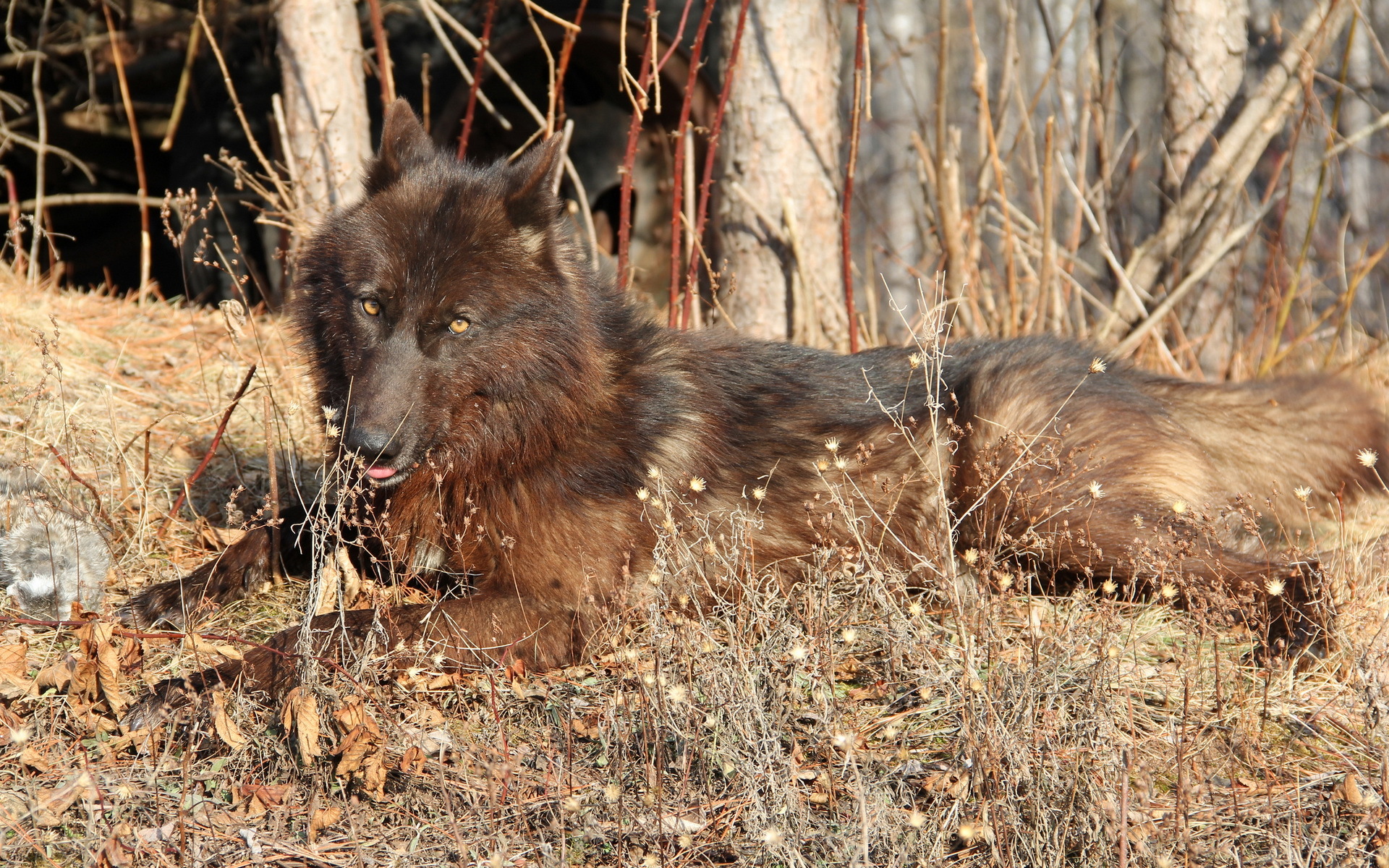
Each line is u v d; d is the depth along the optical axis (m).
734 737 5.65
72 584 6.97
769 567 7.68
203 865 4.88
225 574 7.44
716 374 8.05
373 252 6.75
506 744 5.64
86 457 8.86
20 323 11.17
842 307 13.46
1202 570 7.25
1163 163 14.57
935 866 4.89
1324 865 4.96
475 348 6.84
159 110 21.98
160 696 5.91
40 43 18.42
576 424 7.22
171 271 22.20
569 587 7.12
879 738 6.02
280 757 5.57
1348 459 8.73
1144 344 13.46
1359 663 6.33
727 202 13.05
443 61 18.17
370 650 6.07
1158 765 5.64
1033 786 5.24
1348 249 16.72
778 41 12.53
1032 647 6.08
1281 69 12.77
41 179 16.95
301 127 13.55
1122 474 7.70
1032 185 14.99
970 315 13.13
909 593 7.96
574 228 7.77
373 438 6.47
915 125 21.95
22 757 5.31
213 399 10.84
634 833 5.21
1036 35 22.17
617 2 17.00
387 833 5.22
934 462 7.91
